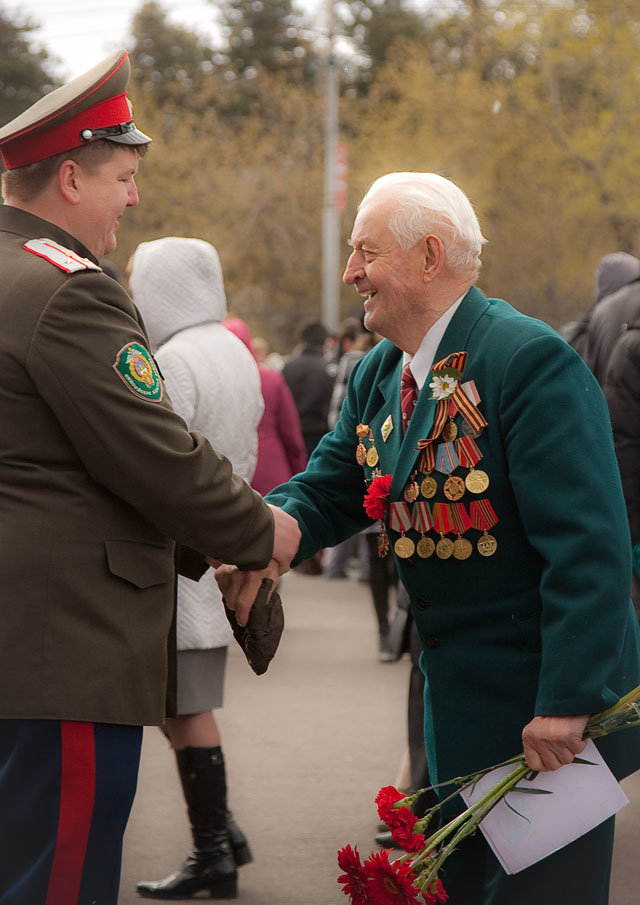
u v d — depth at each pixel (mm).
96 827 4637
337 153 48625
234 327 12344
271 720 11438
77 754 4574
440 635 4922
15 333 4562
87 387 4535
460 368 4781
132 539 4719
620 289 9680
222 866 7430
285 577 20719
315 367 20656
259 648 5109
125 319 4688
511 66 66938
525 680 4746
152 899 7457
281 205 64438
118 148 4984
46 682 4531
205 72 89938
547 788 4633
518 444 4594
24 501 4582
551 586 4496
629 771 4840
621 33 55344
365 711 11773
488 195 58781
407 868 4625
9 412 4586
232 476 4828
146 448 4578
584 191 57812
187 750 7469
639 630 5055
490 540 4730
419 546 4867
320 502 5508
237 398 7906
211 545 4770
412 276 4883
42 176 4871
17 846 4605
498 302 4984
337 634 15680
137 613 4703
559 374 4621
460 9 63938
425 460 4824
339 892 7520
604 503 4512
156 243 8031
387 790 4836
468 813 4652
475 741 4824
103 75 4906
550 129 58562
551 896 4715
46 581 4555
